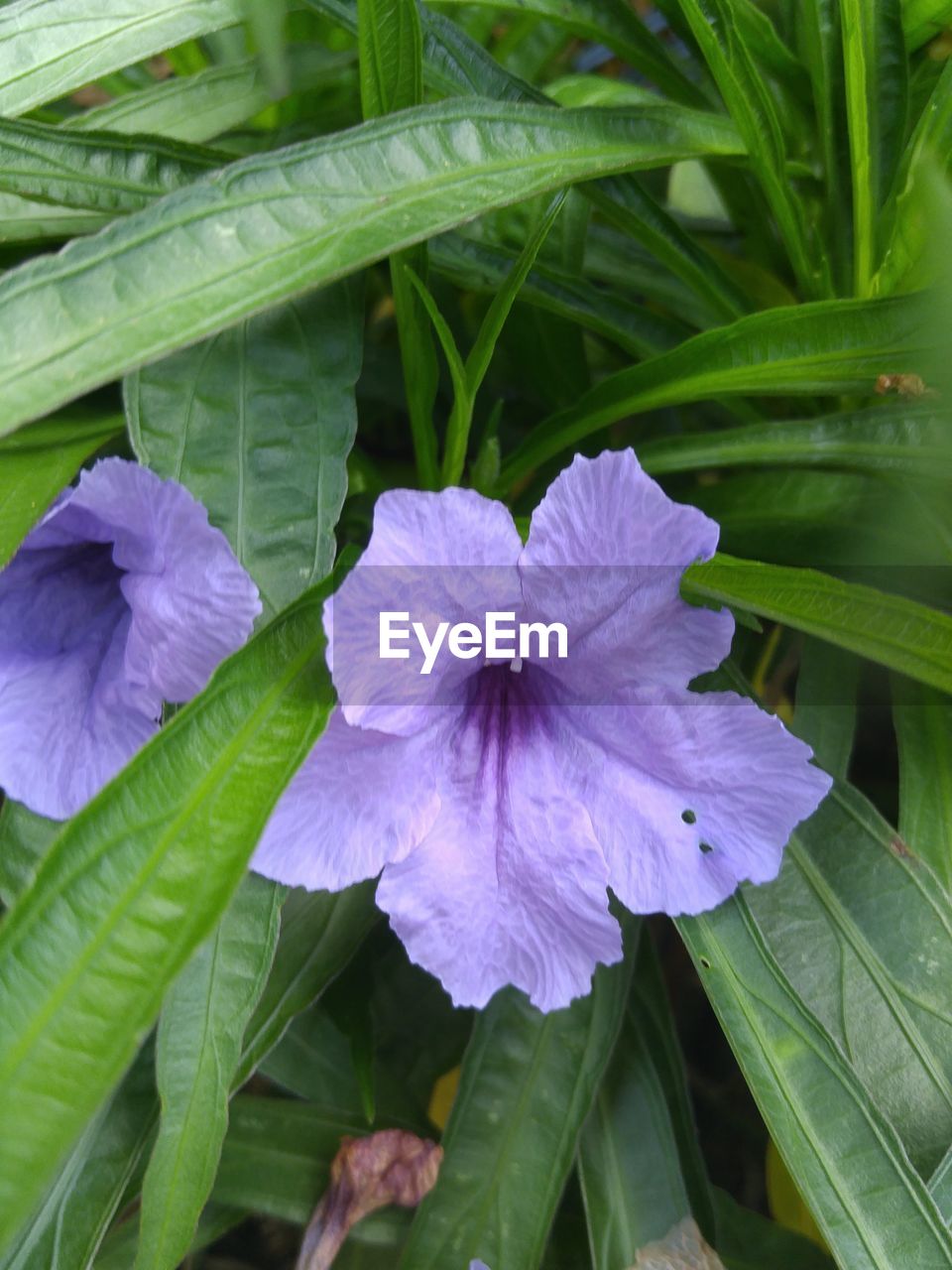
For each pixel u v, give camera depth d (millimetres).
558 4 169
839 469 159
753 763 125
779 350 138
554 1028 147
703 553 118
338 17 155
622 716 129
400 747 124
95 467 118
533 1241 140
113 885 105
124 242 116
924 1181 130
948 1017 136
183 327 115
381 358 194
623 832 129
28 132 138
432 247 162
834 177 163
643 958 160
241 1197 149
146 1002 101
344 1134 155
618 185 161
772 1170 171
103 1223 129
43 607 135
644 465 159
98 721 131
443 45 154
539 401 190
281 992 139
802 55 168
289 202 122
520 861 127
